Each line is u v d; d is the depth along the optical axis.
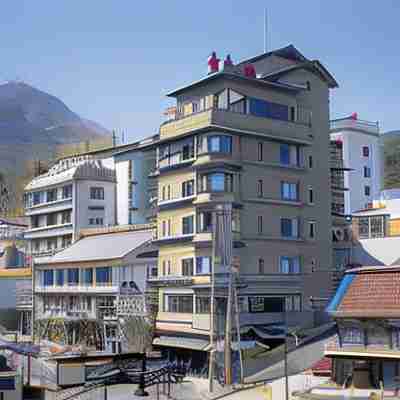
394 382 36.06
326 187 67.00
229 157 59.53
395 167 136.00
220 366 53.06
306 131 65.44
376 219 71.75
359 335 36.69
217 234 56.50
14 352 52.03
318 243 65.38
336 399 34.69
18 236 99.06
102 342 68.69
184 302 60.16
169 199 63.81
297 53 68.62
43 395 43.56
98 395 43.78
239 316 57.81
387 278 37.09
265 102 62.97
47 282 78.50
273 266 61.53
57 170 92.94
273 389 43.38
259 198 61.41
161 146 65.56
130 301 63.81
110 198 87.19
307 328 59.94
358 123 107.62
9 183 143.00
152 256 65.94
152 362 52.56
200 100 63.22
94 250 73.69
